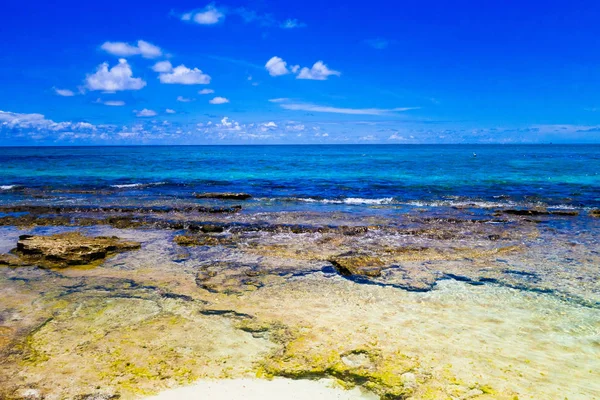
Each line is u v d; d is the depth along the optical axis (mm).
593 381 5848
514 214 19672
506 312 8266
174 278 10328
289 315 8070
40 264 11352
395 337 7137
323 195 26812
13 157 81000
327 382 5801
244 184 32906
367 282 10094
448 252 12781
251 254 12633
